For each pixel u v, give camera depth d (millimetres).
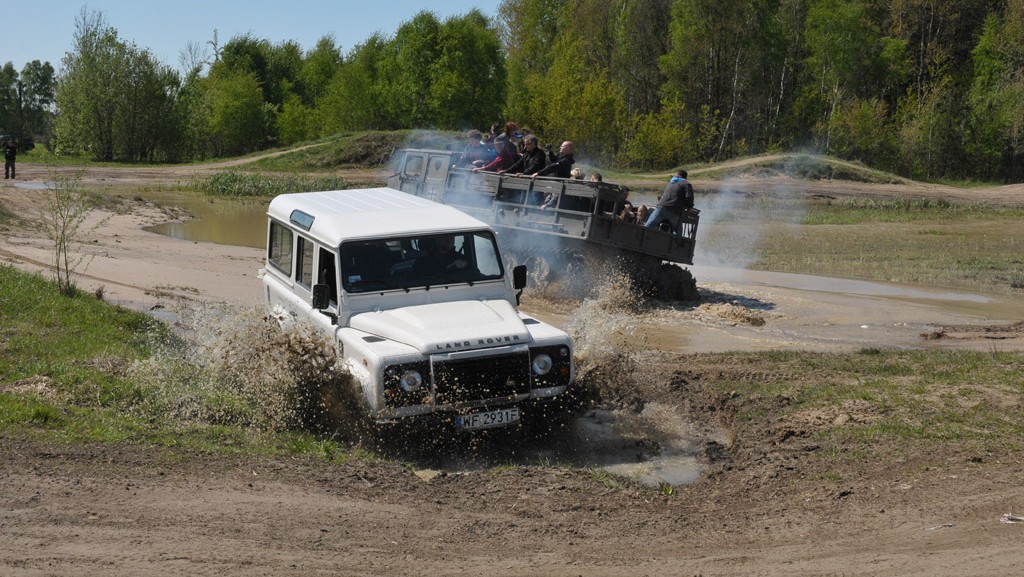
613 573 4609
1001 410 7629
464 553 4891
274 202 9367
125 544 4734
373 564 4656
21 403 7059
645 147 59875
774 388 8703
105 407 7457
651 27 76562
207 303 11656
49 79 134125
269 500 5559
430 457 7020
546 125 62844
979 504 5469
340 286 7469
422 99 72938
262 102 82750
